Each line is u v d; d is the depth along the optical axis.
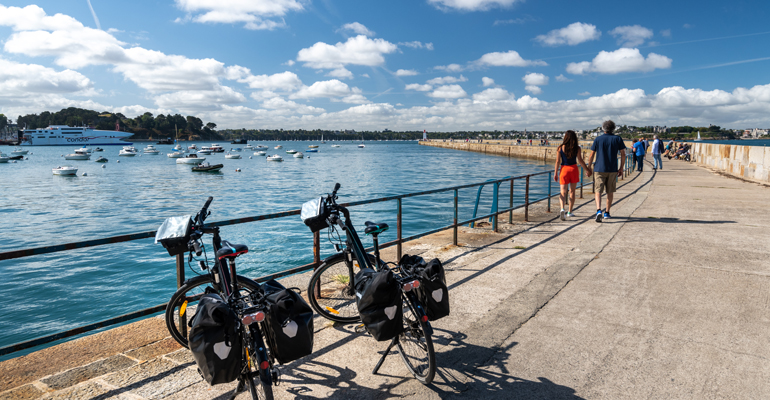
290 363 3.44
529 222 9.57
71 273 14.72
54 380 3.24
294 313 2.52
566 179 9.44
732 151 20.14
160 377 3.23
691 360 3.40
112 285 13.43
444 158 112.50
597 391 3.01
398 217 5.84
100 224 27.77
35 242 22.67
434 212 22.41
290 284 5.62
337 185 3.69
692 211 10.08
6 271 14.94
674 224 8.63
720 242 7.11
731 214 9.62
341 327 4.12
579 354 3.53
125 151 136.50
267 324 2.49
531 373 3.26
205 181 56.47
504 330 3.97
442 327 4.06
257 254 14.77
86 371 3.37
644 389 3.02
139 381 3.17
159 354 3.64
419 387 3.09
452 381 3.16
